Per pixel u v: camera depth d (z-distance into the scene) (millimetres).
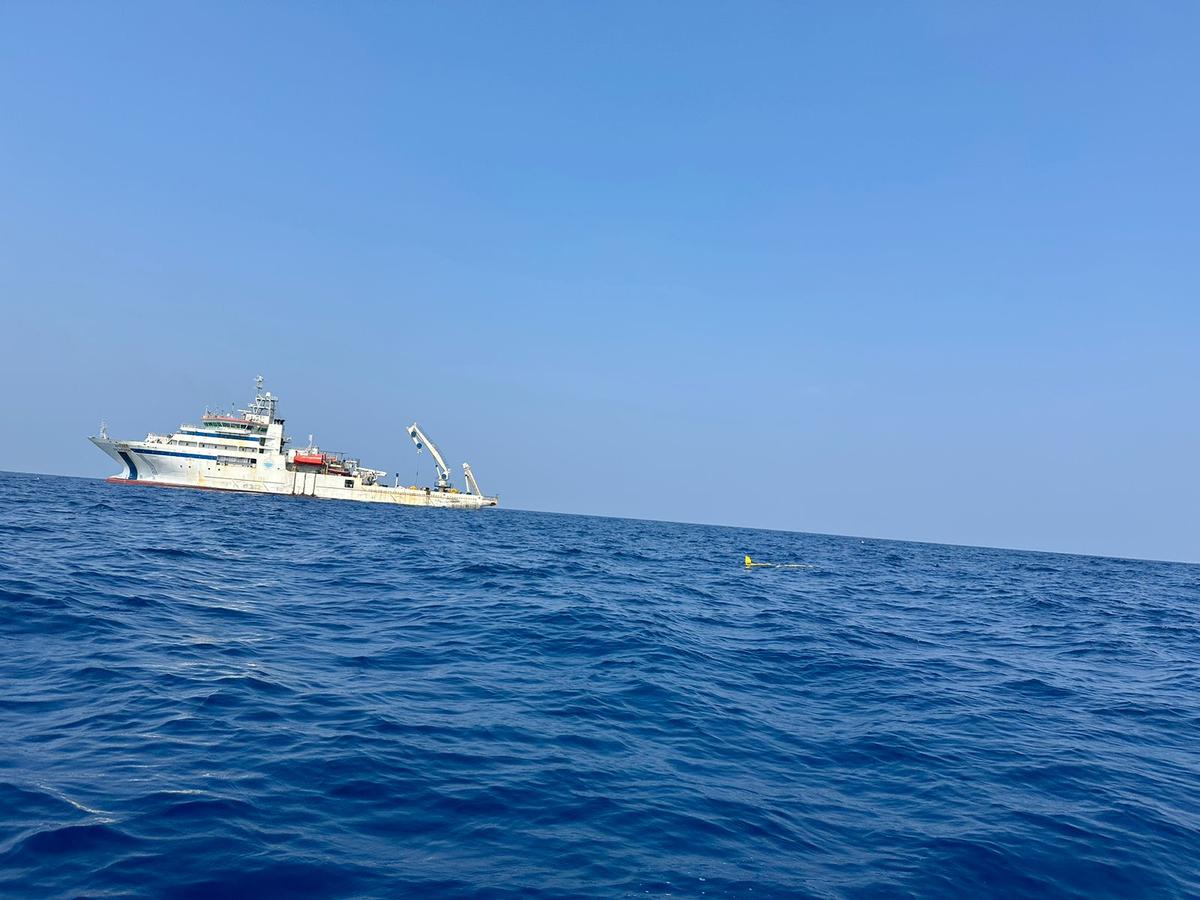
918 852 8156
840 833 8555
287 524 54781
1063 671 19812
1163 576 92938
